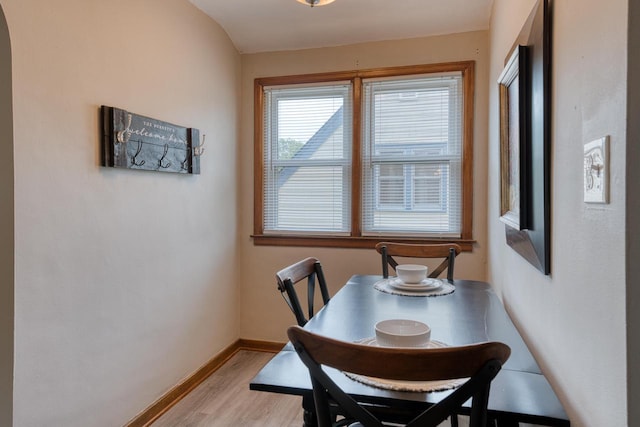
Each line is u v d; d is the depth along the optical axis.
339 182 3.14
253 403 2.45
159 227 2.29
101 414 1.90
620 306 0.76
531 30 1.38
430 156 2.97
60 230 1.67
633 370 0.73
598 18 0.86
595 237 0.88
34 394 1.57
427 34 2.91
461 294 1.97
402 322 1.30
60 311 1.68
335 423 1.45
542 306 1.34
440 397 0.97
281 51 3.18
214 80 2.85
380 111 3.04
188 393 2.56
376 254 3.04
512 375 1.11
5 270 1.49
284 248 3.21
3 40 1.45
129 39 2.04
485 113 2.82
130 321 2.07
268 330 3.25
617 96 0.76
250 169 3.26
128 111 2.03
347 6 2.66
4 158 1.48
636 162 0.72
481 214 2.85
